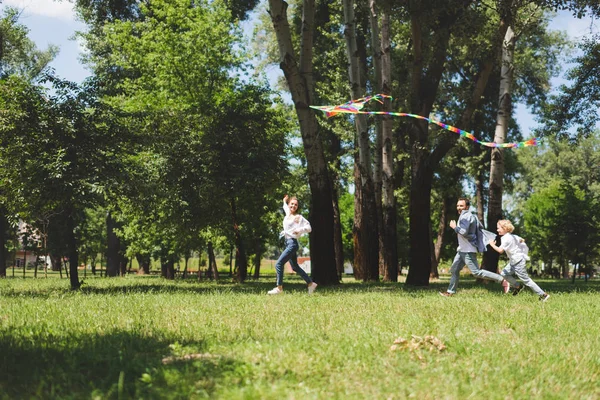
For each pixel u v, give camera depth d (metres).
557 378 4.59
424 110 19.64
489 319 8.01
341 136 31.34
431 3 18.27
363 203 25.53
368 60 33.62
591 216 38.16
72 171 15.84
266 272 73.50
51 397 3.73
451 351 5.62
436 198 42.06
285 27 17.97
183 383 4.06
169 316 7.98
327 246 18.52
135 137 17.42
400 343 5.70
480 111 36.50
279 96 28.97
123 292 14.83
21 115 15.64
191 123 23.69
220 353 5.27
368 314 8.35
